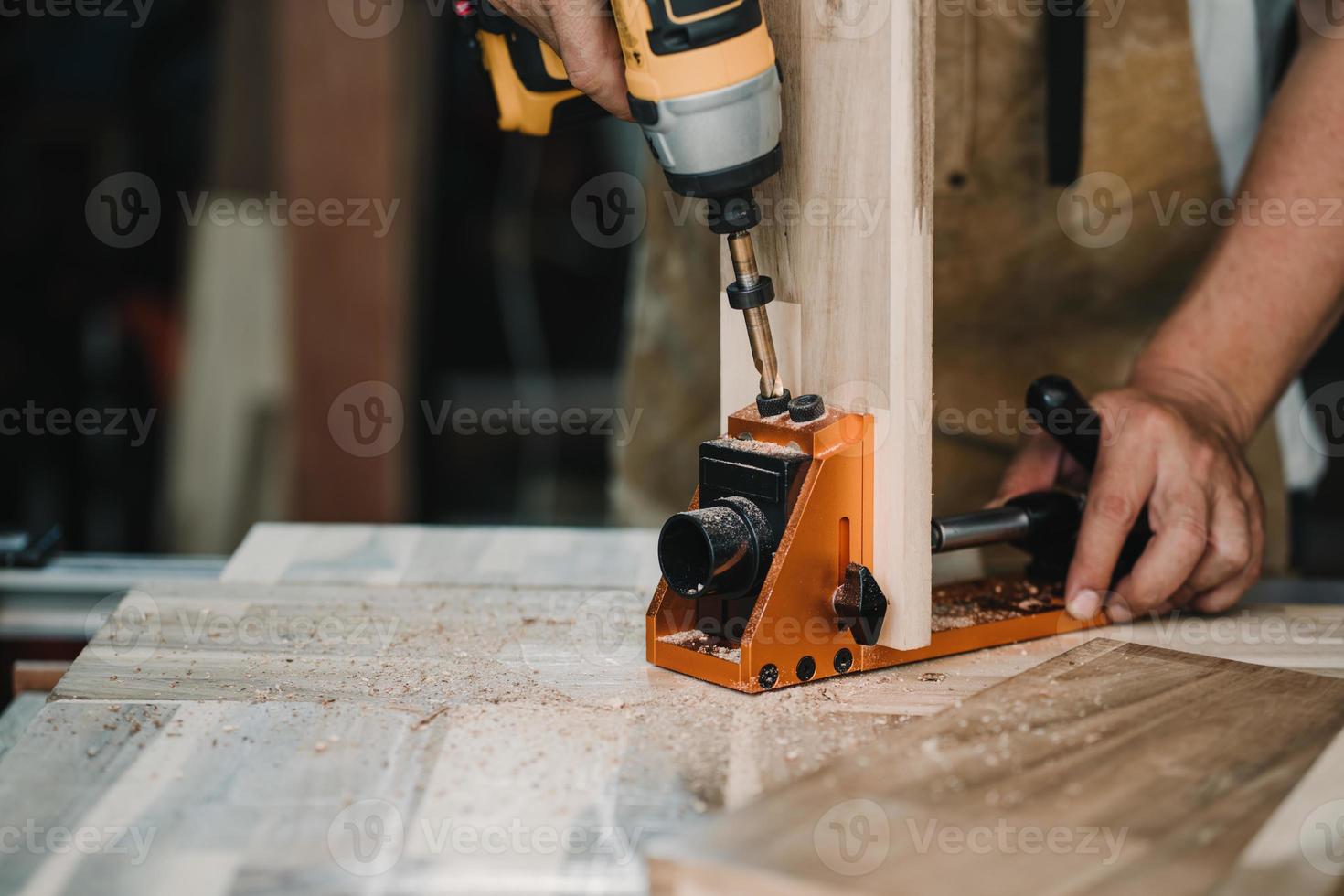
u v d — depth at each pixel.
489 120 3.49
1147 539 1.29
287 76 2.79
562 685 1.09
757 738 0.98
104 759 0.94
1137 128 1.70
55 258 3.23
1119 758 0.92
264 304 3.00
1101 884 0.75
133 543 3.26
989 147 1.72
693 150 1.00
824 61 1.05
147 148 3.31
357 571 1.42
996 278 1.77
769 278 1.09
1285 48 1.65
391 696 1.06
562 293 3.76
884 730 0.99
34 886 0.78
